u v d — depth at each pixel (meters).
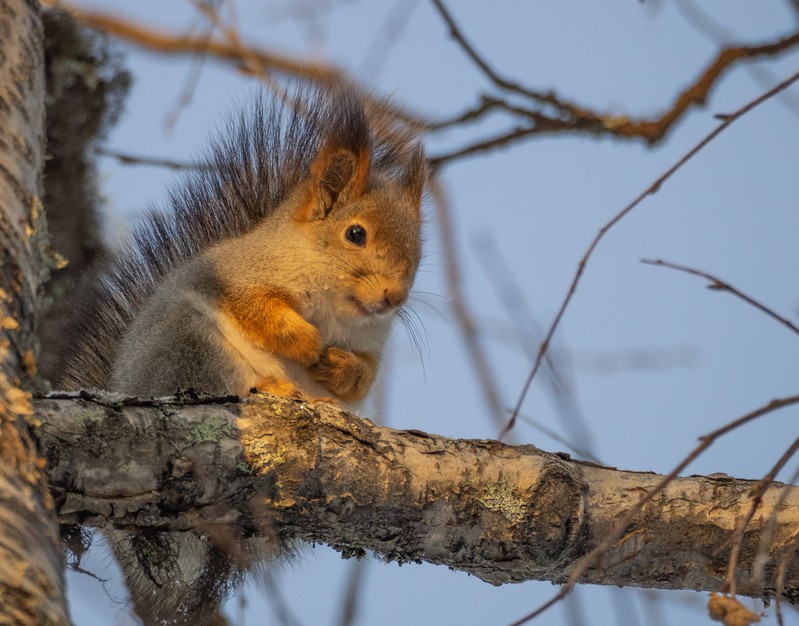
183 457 7.04
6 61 7.40
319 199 11.36
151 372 10.06
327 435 7.55
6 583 4.56
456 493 7.73
